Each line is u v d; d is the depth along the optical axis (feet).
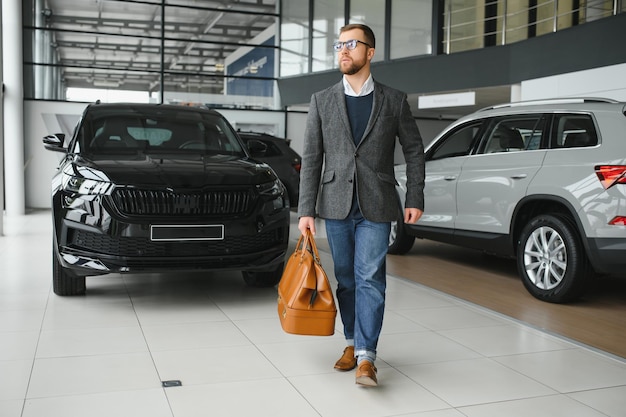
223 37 50.39
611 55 27.20
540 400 8.93
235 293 15.48
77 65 46.70
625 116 14.29
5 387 8.97
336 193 9.38
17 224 31.48
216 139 16.85
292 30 50.90
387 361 10.55
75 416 8.02
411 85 41.34
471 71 36.83
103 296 14.90
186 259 13.41
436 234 19.39
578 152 14.82
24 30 45.21
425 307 14.39
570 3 42.01
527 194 15.85
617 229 13.65
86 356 10.45
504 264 20.71
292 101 50.57
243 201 13.94
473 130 54.90
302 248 9.75
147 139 16.20
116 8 47.44
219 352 10.82
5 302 14.12
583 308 14.71
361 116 9.41
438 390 9.25
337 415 8.27
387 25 44.09
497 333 12.35
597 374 10.07
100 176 13.46
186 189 13.46
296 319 9.03
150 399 8.65
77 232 13.41
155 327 12.30
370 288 9.33
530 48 32.63
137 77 48.42
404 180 21.29
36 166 45.37
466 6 41.78
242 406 8.49
